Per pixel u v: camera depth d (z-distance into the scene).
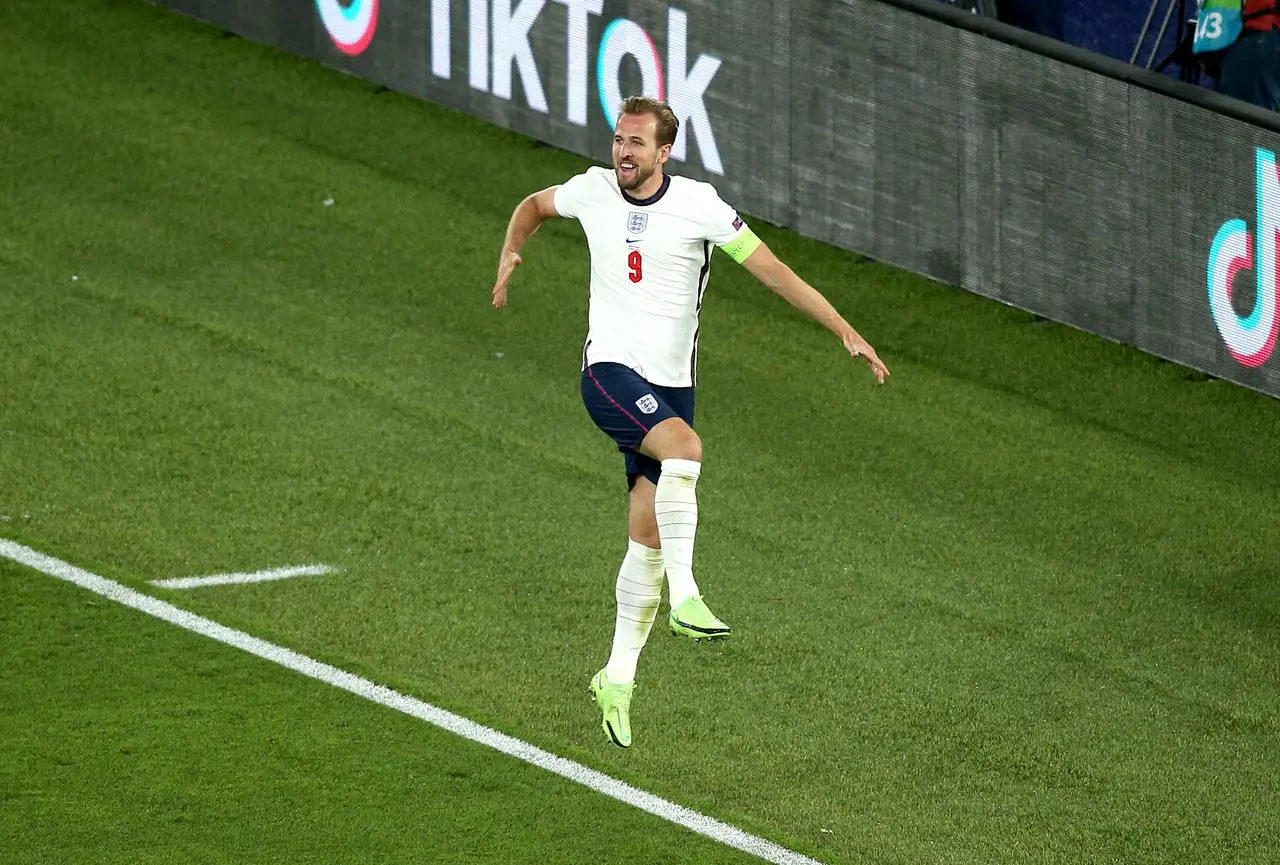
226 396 43.41
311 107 56.47
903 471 42.69
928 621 37.19
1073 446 44.03
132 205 51.31
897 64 48.88
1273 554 40.19
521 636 35.75
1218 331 46.09
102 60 58.06
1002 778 32.62
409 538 38.72
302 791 30.77
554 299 48.72
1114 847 30.95
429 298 48.31
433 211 52.03
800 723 33.78
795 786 32.00
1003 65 47.44
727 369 46.44
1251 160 44.38
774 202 51.88
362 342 46.19
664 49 52.12
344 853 29.28
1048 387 46.25
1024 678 35.53
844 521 40.59
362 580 37.19
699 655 35.66
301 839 29.56
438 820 30.27
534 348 46.53
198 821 29.84
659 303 27.84
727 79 51.47
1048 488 42.34
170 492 39.72
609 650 35.47
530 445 42.50
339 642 35.16
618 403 27.83
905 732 33.72
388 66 57.31
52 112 55.31
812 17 49.69
